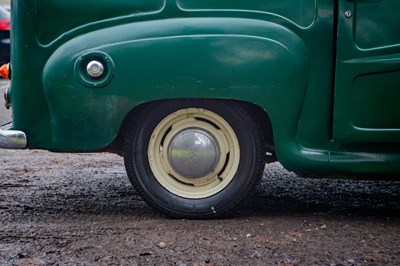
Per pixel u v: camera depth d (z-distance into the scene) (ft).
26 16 12.24
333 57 12.10
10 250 11.10
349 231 12.02
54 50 12.27
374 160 12.14
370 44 12.01
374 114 12.03
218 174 12.46
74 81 12.07
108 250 11.09
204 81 11.94
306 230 12.03
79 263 10.63
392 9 11.97
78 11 12.23
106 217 12.78
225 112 12.27
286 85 11.97
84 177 16.58
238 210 13.21
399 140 12.02
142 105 12.28
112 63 11.99
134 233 11.82
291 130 12.11
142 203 13.79
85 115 12.10
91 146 12.15
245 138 12.33
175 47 11.96
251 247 11.21
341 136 12.10
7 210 13.29
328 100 12.15
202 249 11.12
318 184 15.76
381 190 15.25
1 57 36.11
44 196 14.47
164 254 10.94
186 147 12.35
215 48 11.94
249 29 12.02
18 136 12.28
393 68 11.93
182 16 12.14
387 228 12.23
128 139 12.42
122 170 17.60
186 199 12.43
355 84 12.04
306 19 12.10
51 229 12.07
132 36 12.07
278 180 16.19
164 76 11.96
